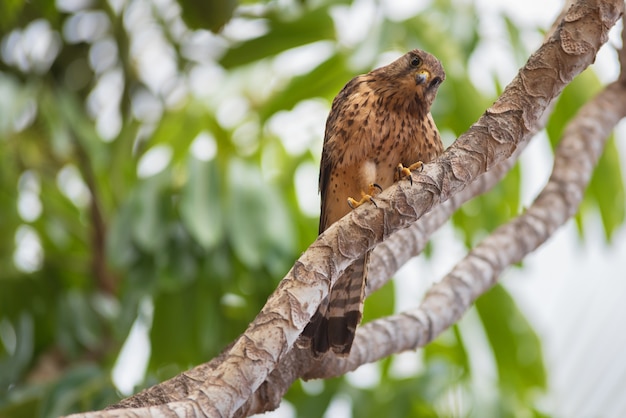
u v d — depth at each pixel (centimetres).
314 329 725
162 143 1110
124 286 966
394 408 998
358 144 808
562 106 1073
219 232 934
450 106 1013
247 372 535
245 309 1012
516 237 838
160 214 966
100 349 1060
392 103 811
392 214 581
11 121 991
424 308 781
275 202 961
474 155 592
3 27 1153
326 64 1073
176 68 1142
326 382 1048
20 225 1157
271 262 945
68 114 1036
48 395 862
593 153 901
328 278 571
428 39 1030
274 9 1103
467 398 1030
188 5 740
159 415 507
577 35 591
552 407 1080
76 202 1178
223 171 970
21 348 1039
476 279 809
